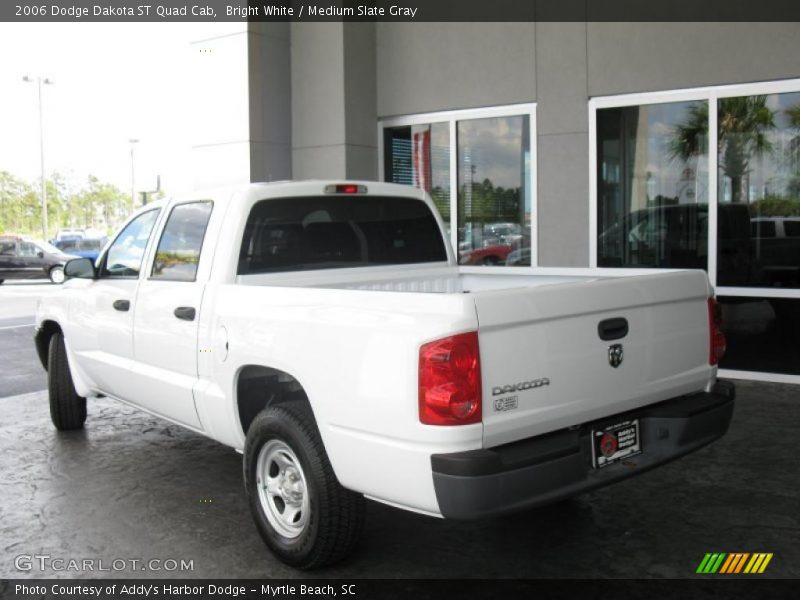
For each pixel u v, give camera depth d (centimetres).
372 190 521
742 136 757
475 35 905
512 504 316
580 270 497
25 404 763
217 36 979
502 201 913
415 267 548
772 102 740
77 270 561
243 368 417
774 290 753
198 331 447
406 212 546
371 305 338
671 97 787
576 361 342
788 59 723
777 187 746
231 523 455
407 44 963
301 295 374
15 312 1667
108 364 552
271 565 400
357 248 513
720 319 420
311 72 985
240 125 970
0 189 7244
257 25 963
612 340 357
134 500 493
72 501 493
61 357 636
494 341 317
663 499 474
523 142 891
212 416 443
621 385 361
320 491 368
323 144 981
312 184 486
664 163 801
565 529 435
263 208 461
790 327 748
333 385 351
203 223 471
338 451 352
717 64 757
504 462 313
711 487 491
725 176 770
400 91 977
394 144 1000
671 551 404
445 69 935
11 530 448
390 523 449
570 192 849
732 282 774
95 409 734
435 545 418
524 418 325
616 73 811
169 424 677
